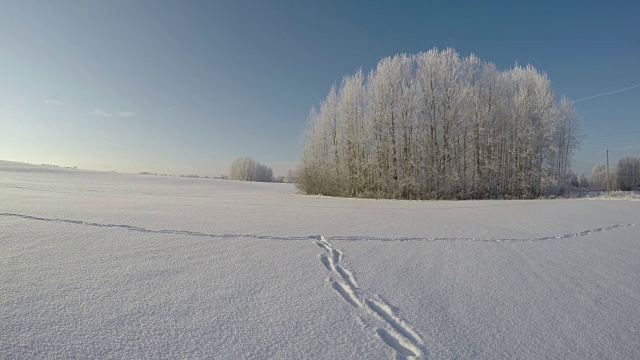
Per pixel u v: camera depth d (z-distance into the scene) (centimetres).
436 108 2472
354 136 2706
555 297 318
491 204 1549
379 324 257
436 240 576
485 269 405
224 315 263
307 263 415
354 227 716
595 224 783
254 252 463
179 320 252
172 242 509
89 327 235
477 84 2603
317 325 251
